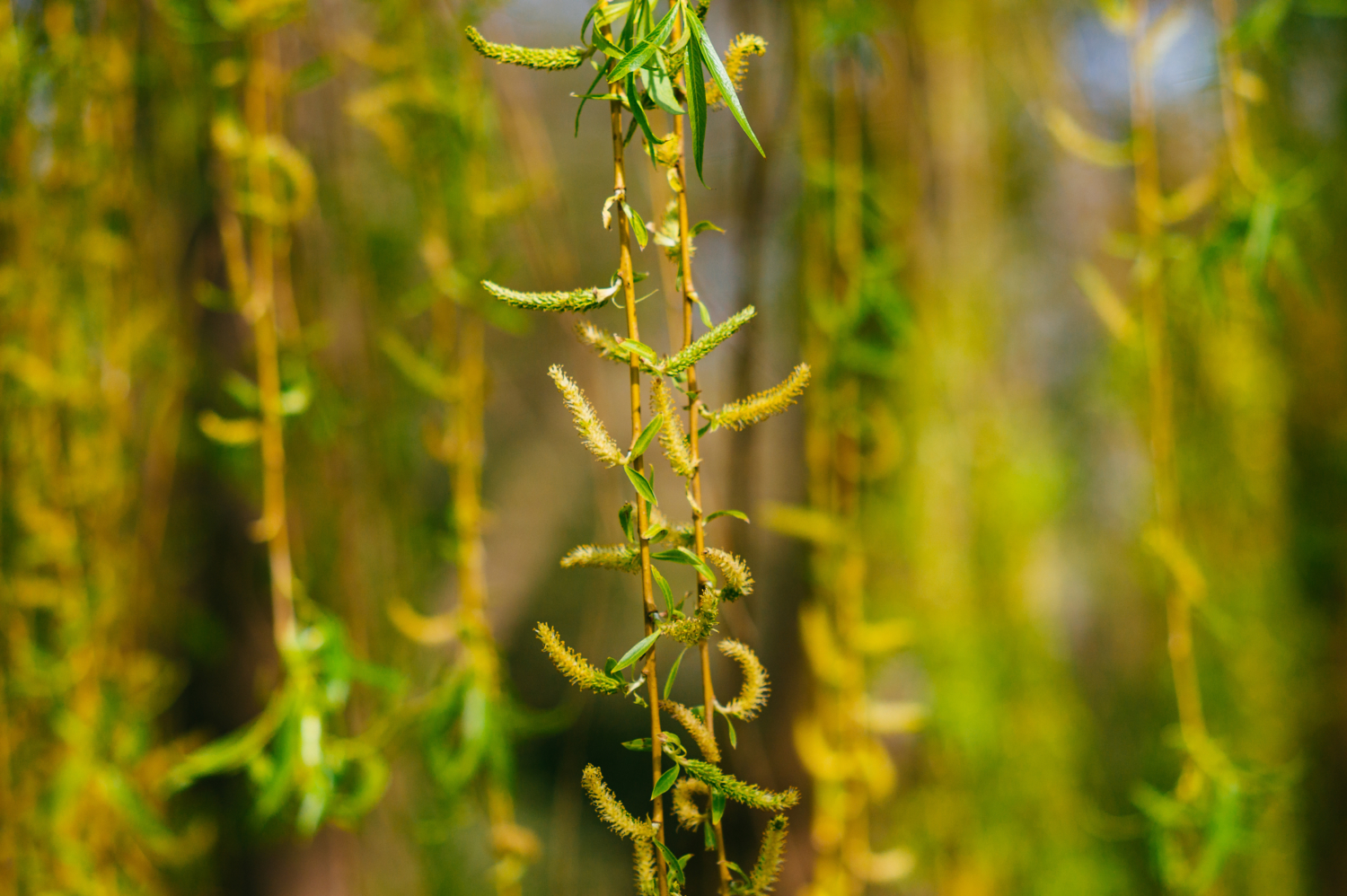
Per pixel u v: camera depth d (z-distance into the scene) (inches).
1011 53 45.6
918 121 41.9
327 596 39.3
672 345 36.1
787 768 41.1
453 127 36.4
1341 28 44.9
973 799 43.2
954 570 42.9
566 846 41.1
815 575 39.5
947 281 43.4
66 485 37.2
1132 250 34.2
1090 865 44.8
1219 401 45.3
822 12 36.3
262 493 42.9
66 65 35.5
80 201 36.8
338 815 32.3
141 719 38.5
